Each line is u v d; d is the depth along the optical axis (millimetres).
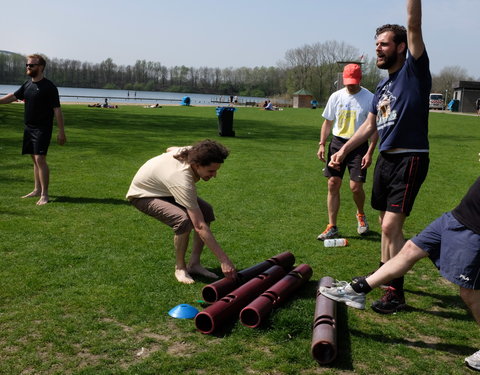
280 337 3500
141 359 3207
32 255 5133
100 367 3098
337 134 6074
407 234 6594
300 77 101688
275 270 4457
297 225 6770
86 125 20609
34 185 8656
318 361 3205
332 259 5410
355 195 6270
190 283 4516
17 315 3768
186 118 28672
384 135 4207
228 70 151375
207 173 4172
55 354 3244
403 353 3408
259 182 9797
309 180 10172
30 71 7258
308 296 4305
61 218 6613
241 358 3254
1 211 6859
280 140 18375
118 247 5496
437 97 65750
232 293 3867
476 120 37031
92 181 9219
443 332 3748
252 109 50938
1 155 11602
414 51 3928
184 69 154375
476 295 3262
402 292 4160
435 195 9195
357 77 5902
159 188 4465
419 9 3686
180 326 3676
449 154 15797
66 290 4281
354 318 3951
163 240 5805
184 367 3105
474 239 3127
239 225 6676
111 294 4215
